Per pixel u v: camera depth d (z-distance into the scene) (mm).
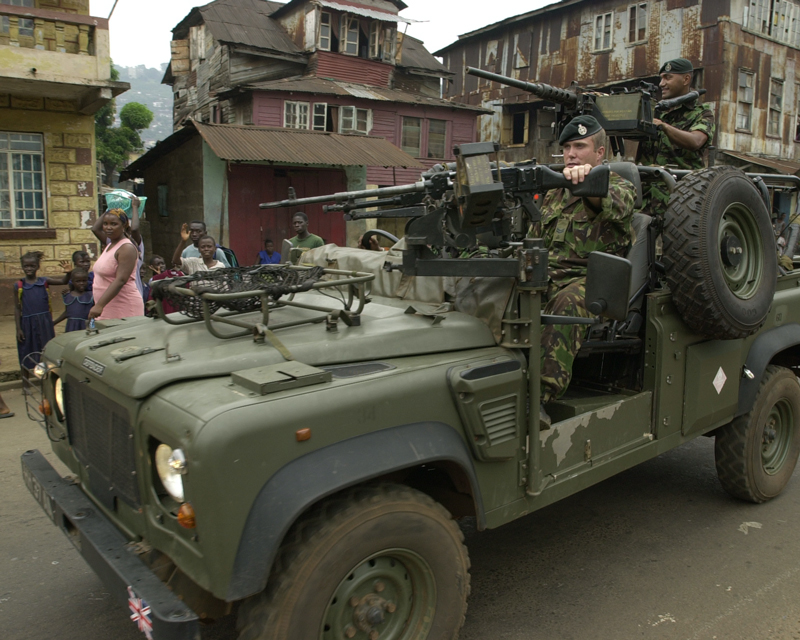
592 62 21453
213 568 1770
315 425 1924
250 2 21703
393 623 2197
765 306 3256
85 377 2428
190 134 14328
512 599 2965
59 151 11094
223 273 2789
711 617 2807
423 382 2205
